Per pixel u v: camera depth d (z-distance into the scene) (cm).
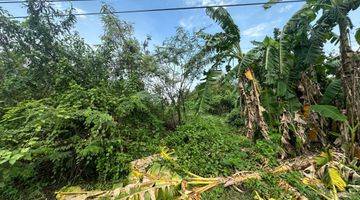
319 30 602
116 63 793
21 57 684
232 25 668
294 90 686
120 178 499
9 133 467
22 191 475
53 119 500
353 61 564
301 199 393
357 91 555
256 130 651
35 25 666
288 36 644
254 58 650
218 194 419
